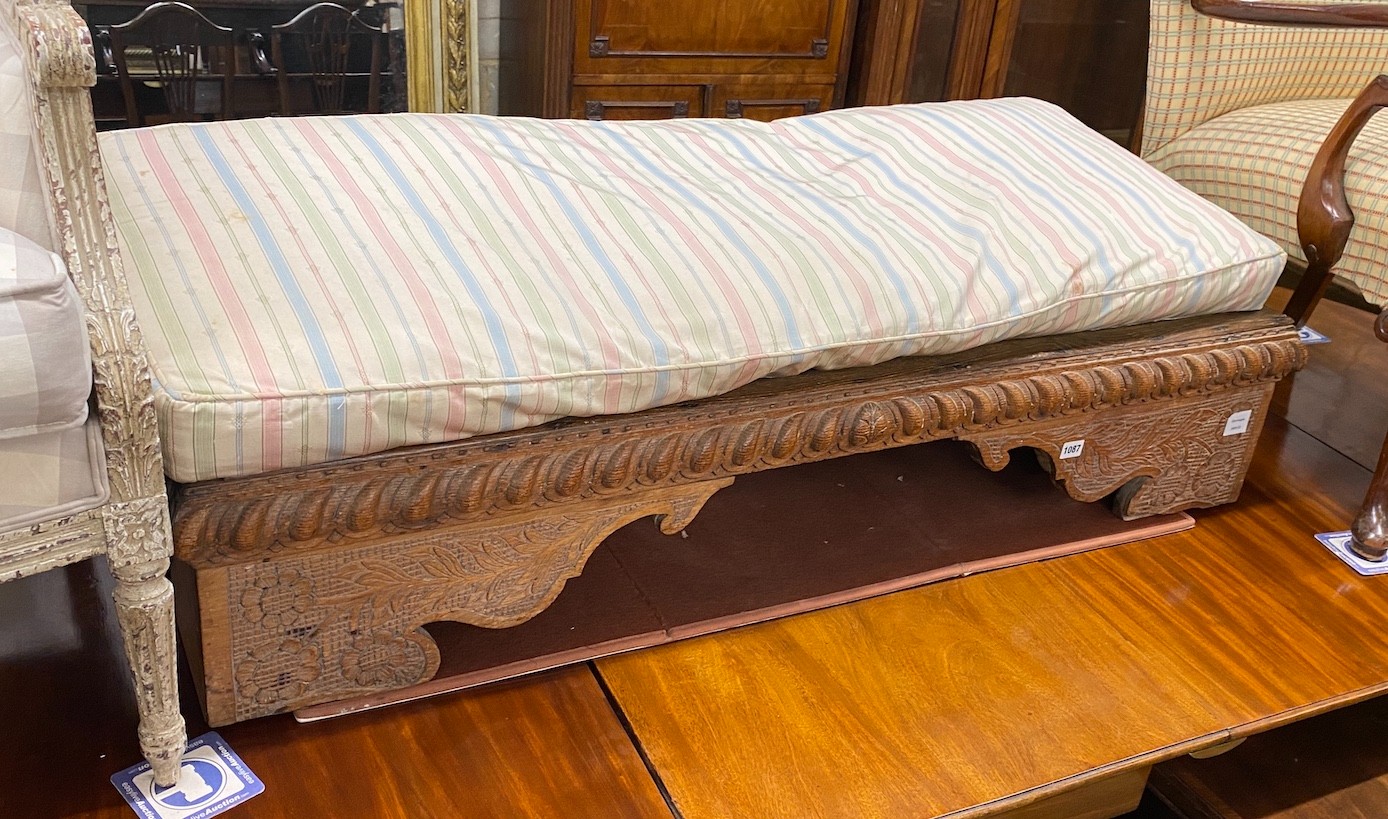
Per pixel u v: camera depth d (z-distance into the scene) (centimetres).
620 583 149
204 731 119
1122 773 129
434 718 124
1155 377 152
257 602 111
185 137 138
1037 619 150
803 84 265
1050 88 288
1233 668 144
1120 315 151
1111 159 173
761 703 131
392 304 111
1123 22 286
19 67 94
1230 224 163
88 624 134
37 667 126
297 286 111
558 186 140
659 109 254
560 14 232
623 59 245
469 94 268
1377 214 170
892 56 267
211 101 239
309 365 104
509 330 113
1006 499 177
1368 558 170
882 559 159
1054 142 175
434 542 117
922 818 118
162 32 227
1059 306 144
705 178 155
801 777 121
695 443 125
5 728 117
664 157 160
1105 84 293
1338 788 154
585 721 126
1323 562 169
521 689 130
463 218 128
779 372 130
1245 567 166
